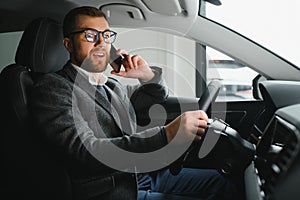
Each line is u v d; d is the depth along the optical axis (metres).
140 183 1.93
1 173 1.51
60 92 1.49
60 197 1.46
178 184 1.81
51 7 2.11
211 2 2.31
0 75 1.53
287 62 2.28
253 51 2.29
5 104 1.46
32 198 1.50
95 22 1.63
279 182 0.94
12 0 2.04
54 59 1.73
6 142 1.47
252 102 2.26
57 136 1.43
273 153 1.26
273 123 1.40
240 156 1.59
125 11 2.19
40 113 1.45
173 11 2.13
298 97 1.71
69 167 1.44
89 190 1.47
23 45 1.69
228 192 1.69
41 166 1.46
